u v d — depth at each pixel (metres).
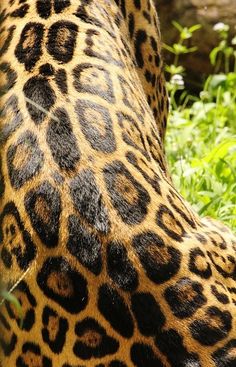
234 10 15.08
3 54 7.18
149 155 6.93
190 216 6.87
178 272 6.21
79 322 6.00
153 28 9.09
